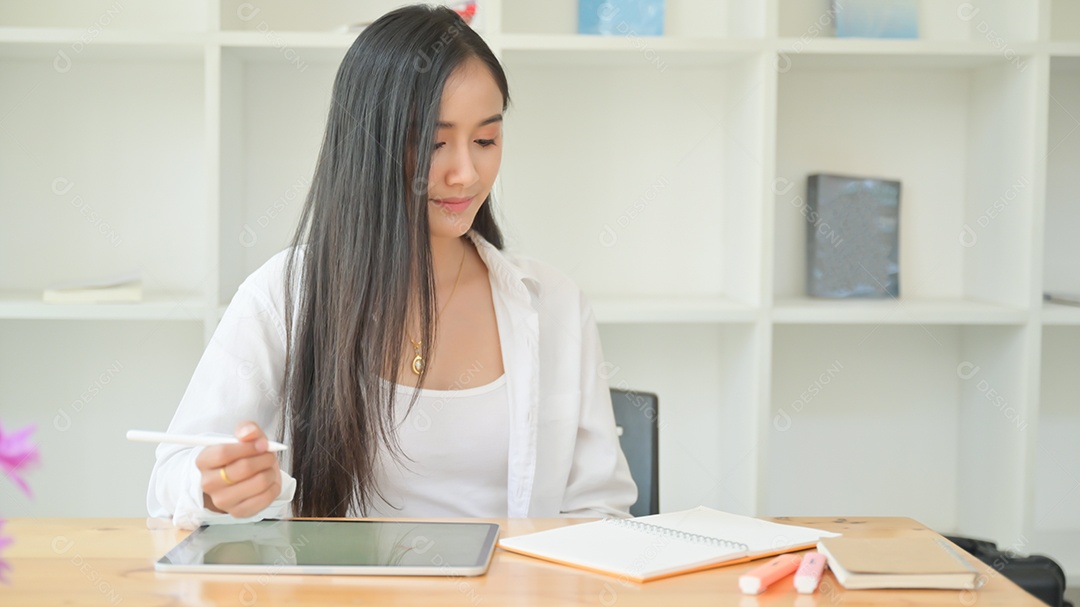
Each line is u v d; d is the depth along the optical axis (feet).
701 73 7.63
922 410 7.95
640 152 7.67
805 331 7.86
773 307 6.74
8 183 7.35
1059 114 7.70
